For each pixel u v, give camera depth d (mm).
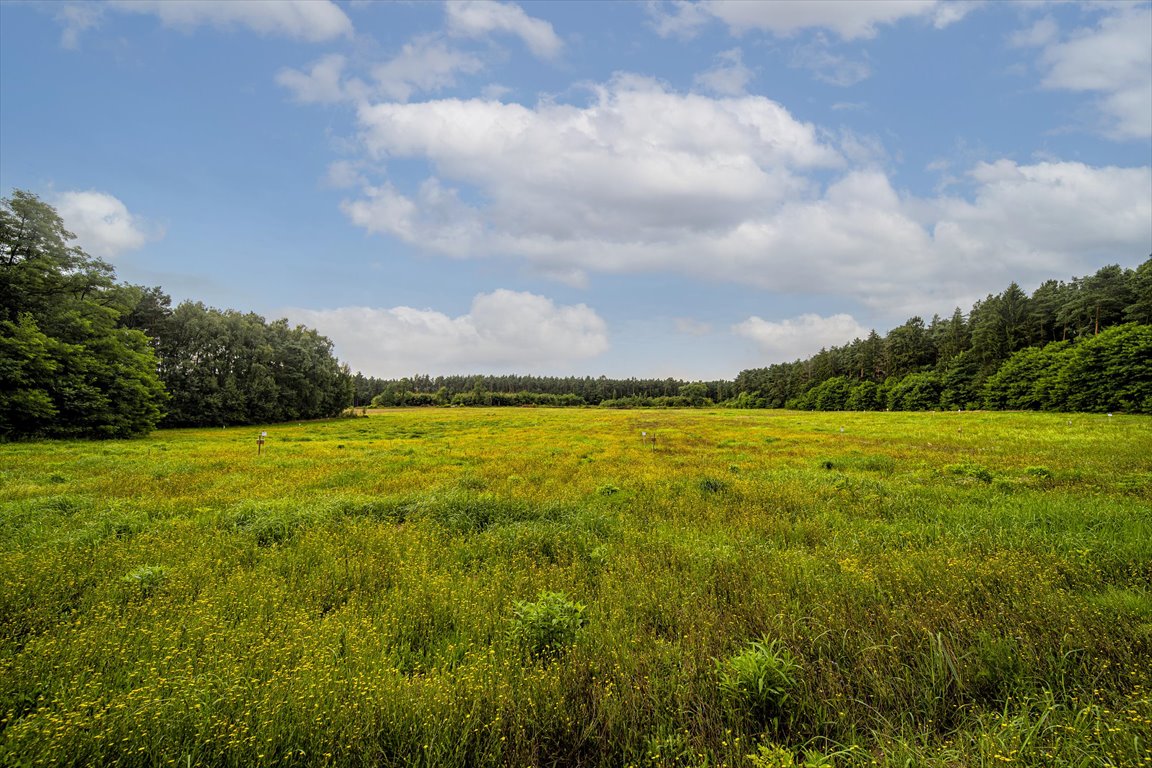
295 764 2850
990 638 4059
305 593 5570
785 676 3414
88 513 9148
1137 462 14672
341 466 17281
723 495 11195
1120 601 4641
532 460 19000
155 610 4785
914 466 16094
